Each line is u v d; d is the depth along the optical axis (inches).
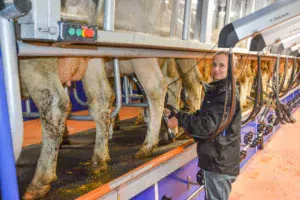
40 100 78.4
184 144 122.5
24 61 76.2
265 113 215.9
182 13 99.8
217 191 95.6
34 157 116.0
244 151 168.1
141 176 88.0
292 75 194.7
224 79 89.5
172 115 116.0
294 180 170.1
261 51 115.3
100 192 73.4
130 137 153.8
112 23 65.8
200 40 107.8
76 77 97.0
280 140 258.1
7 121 42.8
